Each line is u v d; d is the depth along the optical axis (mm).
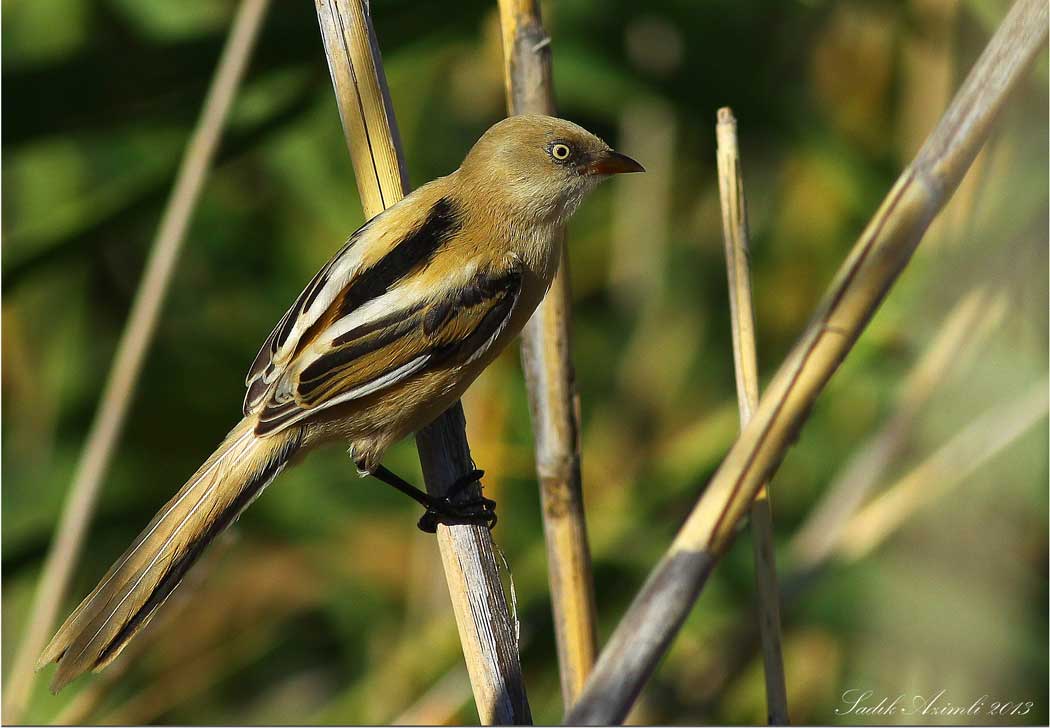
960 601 8688
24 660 8227
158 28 12023
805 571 8430
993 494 8523
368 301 7586
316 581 12703
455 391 7766
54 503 12742
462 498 7402
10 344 13055
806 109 12508
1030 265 7832
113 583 7148
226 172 13633
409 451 12719
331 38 7504
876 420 10805
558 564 7898
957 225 8891
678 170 14781
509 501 12023
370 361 7520
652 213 14117
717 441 12266
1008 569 8594
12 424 13008
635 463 12930
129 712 11680
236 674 12234
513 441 12070
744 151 14461
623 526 11820
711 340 13891
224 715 11992
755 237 14102
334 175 13078
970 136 4922
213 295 13664
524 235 8016
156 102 9422
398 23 9672
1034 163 8078
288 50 9266
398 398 7637
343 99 7570
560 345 7895
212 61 9281
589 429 13594
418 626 11969
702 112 12555
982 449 8289
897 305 10766
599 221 15242
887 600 9203
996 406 8320
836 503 8578
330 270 7688
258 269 13789
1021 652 8625
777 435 4949
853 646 10414
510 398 12133
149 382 13227
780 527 11820
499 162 8031
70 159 12844
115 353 13672
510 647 7047
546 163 8031
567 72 12531
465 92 13891
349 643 12500
